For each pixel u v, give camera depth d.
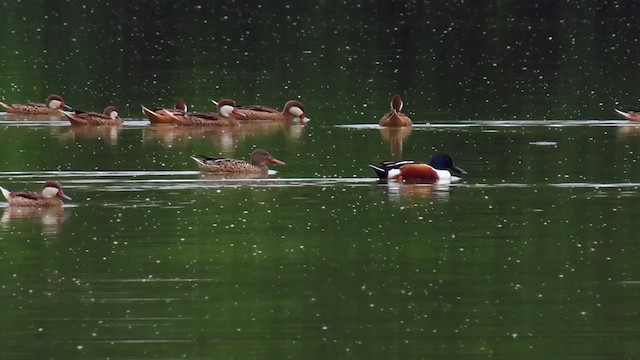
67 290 37.50
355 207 47.81
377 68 90.69
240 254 41.25
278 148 61.62
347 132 66.50
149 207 47.81
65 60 93.31
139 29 110.75
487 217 46.16
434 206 47.97
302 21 116.75
